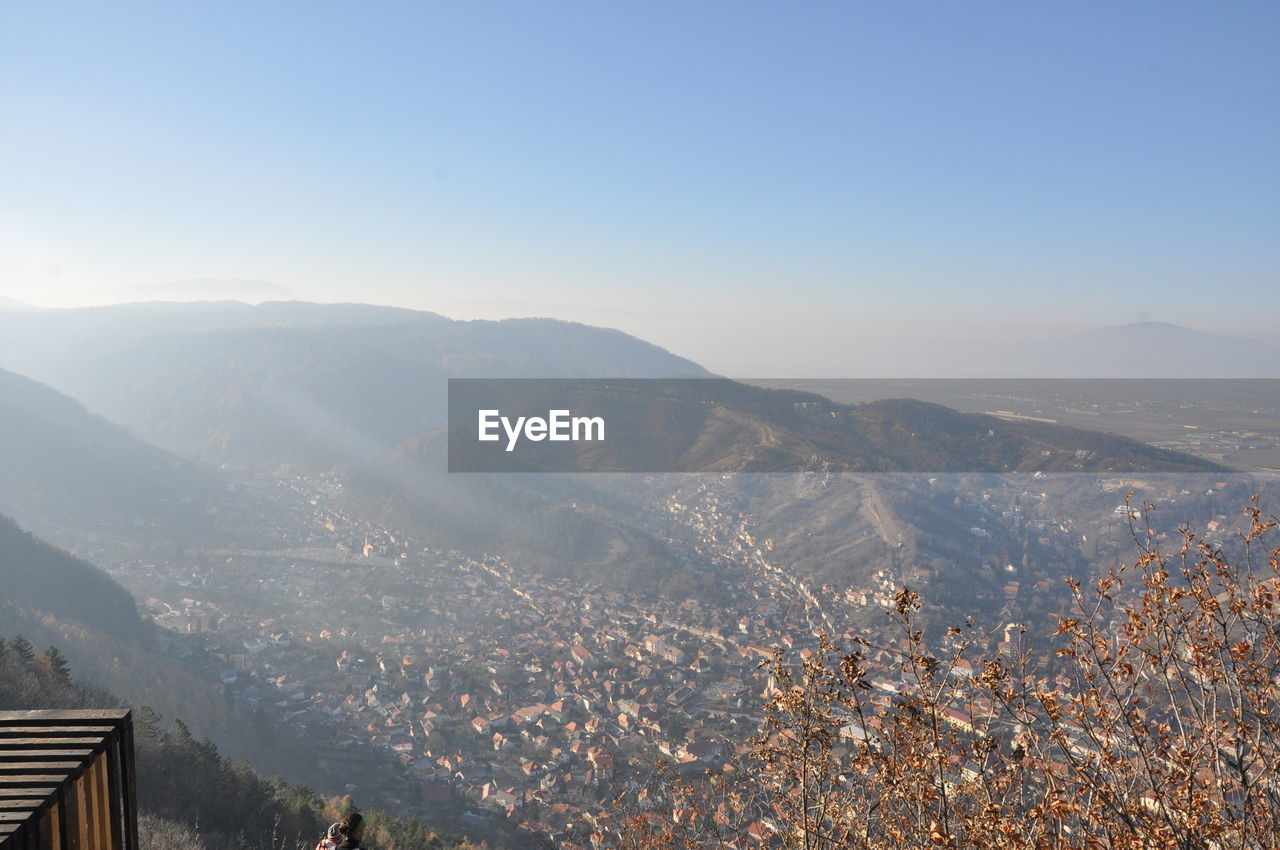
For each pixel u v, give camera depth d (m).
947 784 5.45
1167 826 4.89
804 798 5.87
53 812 3.45
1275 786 4.80
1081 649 5.38
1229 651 5.07
